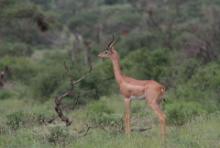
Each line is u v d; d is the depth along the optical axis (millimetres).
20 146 31953
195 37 75562
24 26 103562
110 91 60125
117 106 51969
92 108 47688
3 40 105750
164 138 31453
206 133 31984
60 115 36406
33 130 36000
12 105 58531
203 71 52906
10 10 78750
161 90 33406
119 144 30531
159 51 66812
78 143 31484
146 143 30406
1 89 70250
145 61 64688
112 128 36281
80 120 42344
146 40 92125
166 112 39250
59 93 56594
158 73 61656
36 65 83125
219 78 49125
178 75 59031
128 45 93438
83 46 99500
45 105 53594
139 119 41188
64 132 33594
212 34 71750
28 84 74375
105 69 62500
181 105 40969
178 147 29391
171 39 86062
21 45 105812
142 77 62469
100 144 30969
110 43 35438
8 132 36562
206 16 94438
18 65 79812
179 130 34125
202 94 48000
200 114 38844
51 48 124375
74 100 52531
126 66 67875
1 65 79938
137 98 34156
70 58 87625
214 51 68125
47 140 32938
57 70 61156
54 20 83875
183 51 70062
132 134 33812
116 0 187125
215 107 43469
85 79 56906
